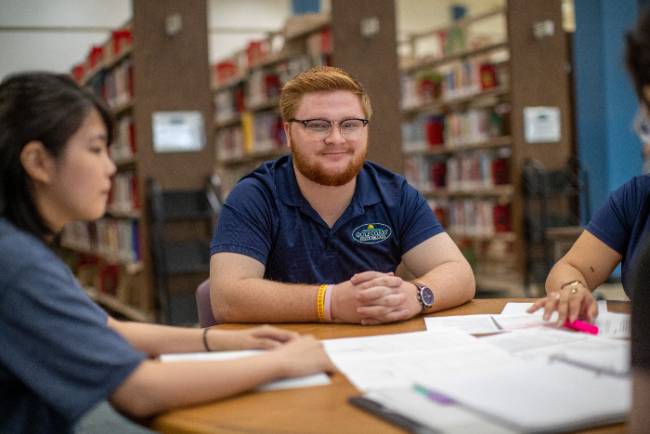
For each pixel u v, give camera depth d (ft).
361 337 4.55
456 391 3.00
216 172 17.69
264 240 6.09
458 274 5.75
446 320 5.07
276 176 6.35
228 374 3.40
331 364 3.77
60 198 3.53
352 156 5.97
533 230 19.26
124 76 18.57
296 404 3.29
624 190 6.03
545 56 19.85
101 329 3.35
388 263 6.48
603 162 21.79
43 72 3.58
